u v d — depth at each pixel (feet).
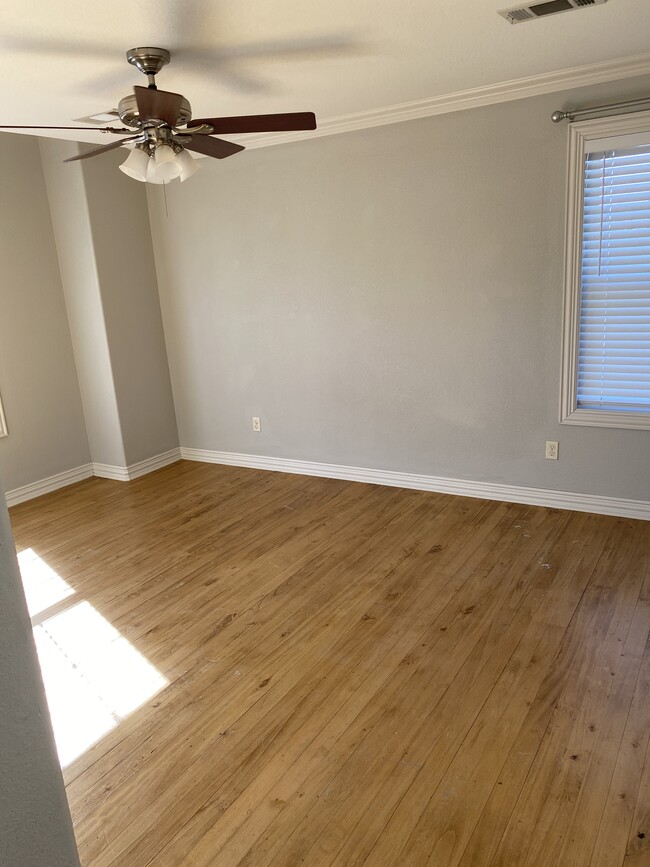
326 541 12.44
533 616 9.46
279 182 14.66
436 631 9.26
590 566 10.78
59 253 15.90
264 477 16.48
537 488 13.32
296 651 9.02
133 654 9.20
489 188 12.35
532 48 9.44
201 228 16.05
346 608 10.03
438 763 6.87
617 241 11.49
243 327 16.24
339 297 14.65
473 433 13.76
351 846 5.97
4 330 15.01
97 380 16.44
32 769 1.82
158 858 5.96
